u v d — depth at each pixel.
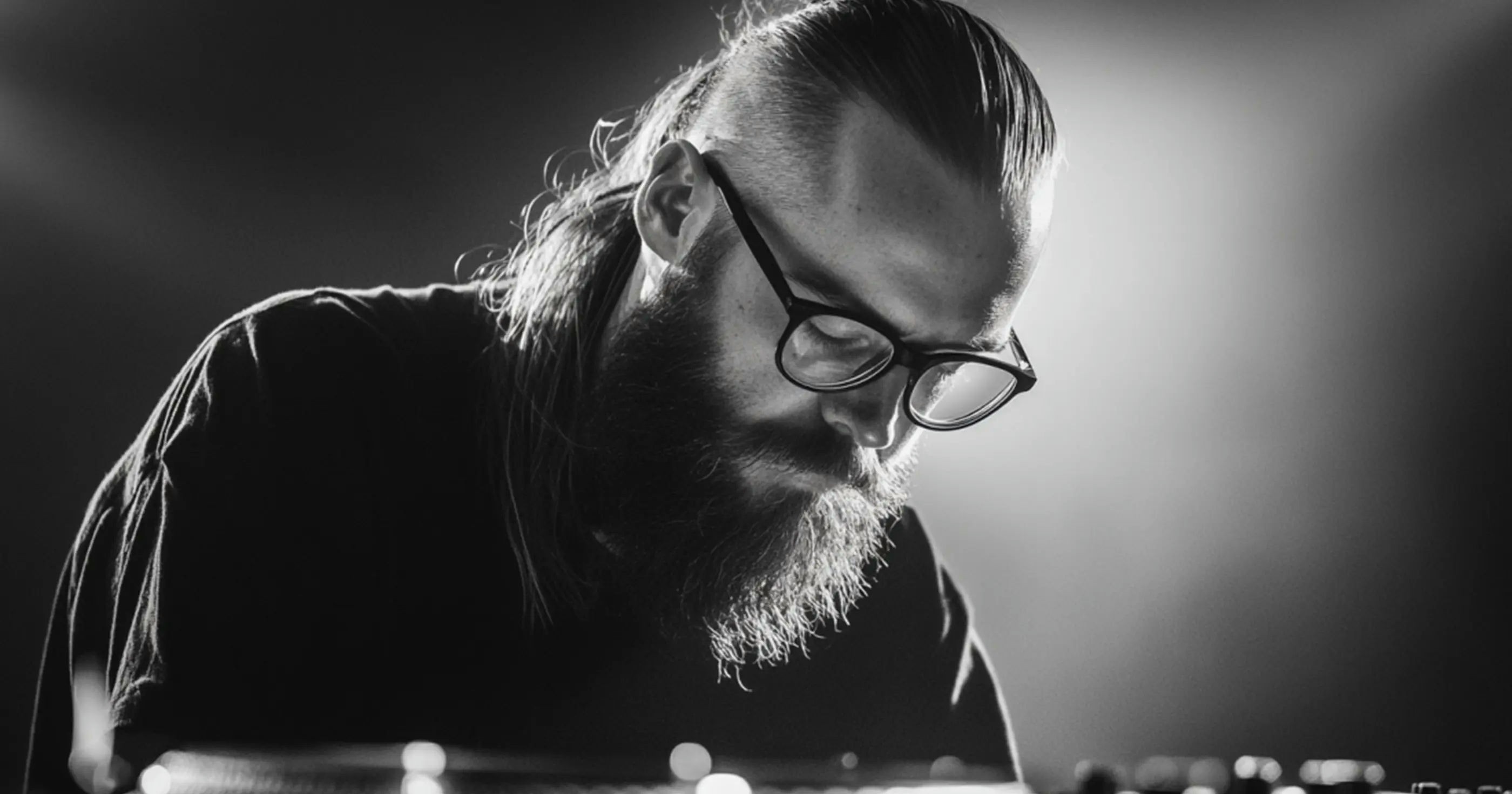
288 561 1.66
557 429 1.79
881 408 1.58
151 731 1.47
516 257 2.01
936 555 2.21
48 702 1.80
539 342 1.83
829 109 1.55
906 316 1.51
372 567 1.73
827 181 1.53
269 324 1.83
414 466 1.79
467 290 1.99
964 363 1.59
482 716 1.76
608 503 1.77
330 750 1.22
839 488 1.69
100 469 5.43
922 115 1.51
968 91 1.53
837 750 1.98
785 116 1.58
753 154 1.59
